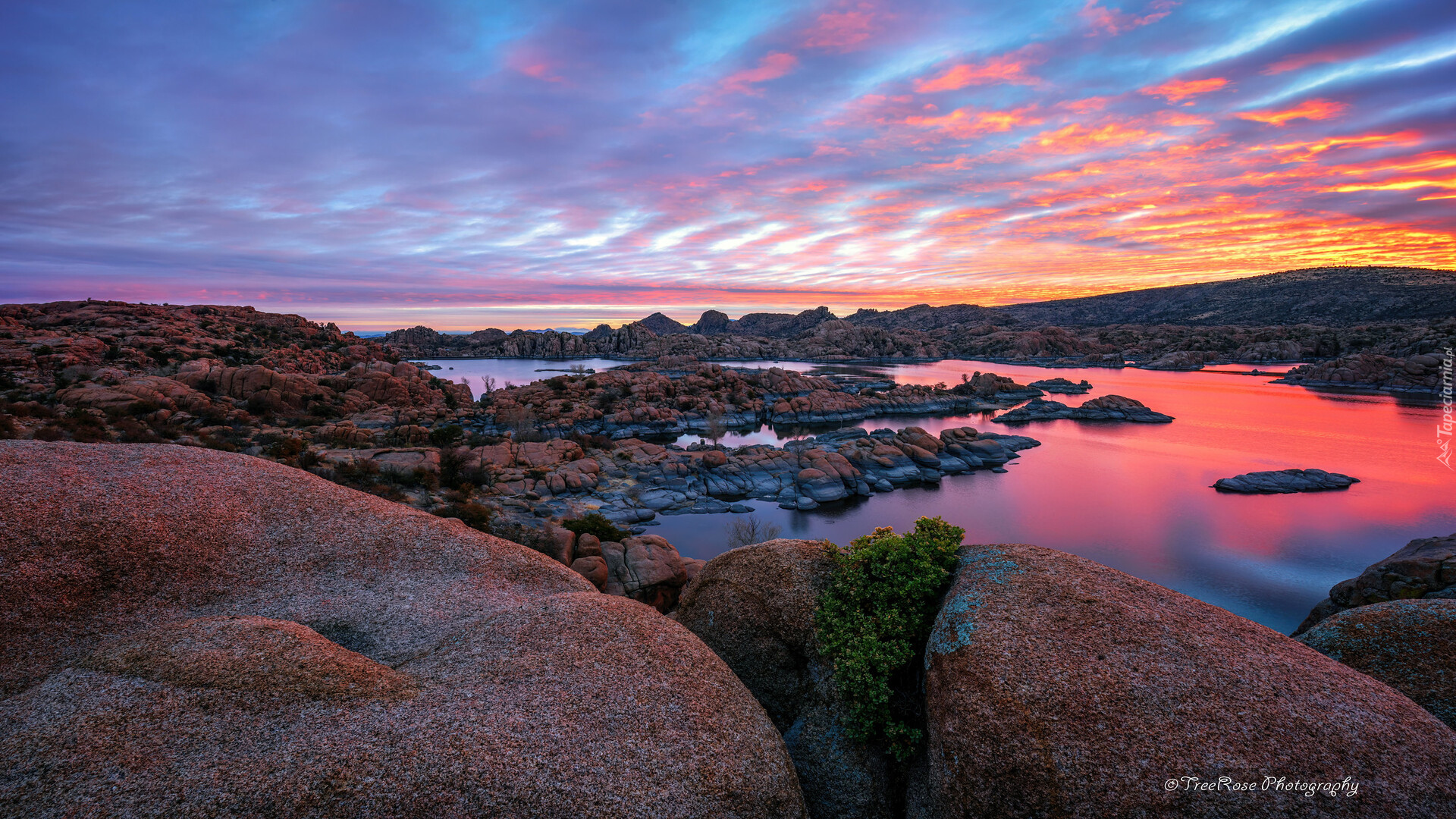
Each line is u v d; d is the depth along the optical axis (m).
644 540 35.91
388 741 5.96
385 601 9.73
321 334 175.75
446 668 7.47
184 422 64.50
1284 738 5.55
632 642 8.28
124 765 5.50
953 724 6.34
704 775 6.32
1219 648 6.55
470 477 53.25
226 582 9.53
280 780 5.41
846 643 8.57
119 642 7.38
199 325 138.62
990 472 79.94
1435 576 24.16
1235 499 66.50
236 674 6.69
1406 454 87.25
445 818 5.34
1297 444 95.94
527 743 6.17
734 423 125.88
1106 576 7.87
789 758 7.62
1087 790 5.45
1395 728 5.70
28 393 68.88
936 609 8.48
